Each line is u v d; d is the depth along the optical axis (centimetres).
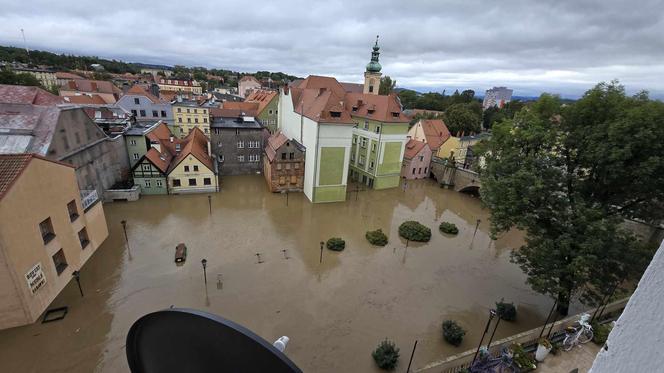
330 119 3484
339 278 2406
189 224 3089
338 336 1859
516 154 1866
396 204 4075
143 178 3575
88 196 2444
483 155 2305
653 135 1365
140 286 2169
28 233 1742
